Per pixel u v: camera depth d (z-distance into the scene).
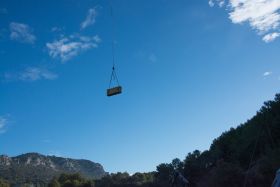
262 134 107.06
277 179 21.05
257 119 111.12
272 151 88.00
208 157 124.75
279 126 104.50
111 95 33.16
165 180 125.88
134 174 175.25
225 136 134.12
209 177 96.06
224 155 123.69
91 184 183.88
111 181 173.12
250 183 81.38
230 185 82.56
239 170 83.75
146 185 132.75
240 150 112.69
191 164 124.19
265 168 81.94
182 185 53.12
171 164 130.75
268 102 114.69
